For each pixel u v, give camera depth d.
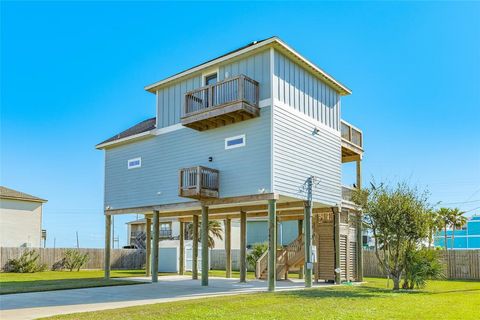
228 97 16.25
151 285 17.53
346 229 19.98
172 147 19.02
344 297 12.43
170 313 9.27
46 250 30.59
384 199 15.64
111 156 21.98
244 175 16.08
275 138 15.61
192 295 13.58
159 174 19.42
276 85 15.98
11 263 28.67
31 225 39.44
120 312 9.52
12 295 13.76
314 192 17.48
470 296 13.52
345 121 20.83
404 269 16.19
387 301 11.57
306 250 16.95
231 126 16.80
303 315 8.94
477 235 54.94
